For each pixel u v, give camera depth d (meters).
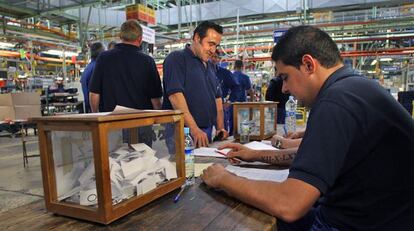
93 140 0.66
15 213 0.77
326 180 0.63
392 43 7.80
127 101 2.19
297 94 0.81
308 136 0.67
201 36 1.83
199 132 1.59
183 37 7.03
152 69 2.29
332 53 0.77
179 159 0.93
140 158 0.79
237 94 3.73
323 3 5.11
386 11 5.70
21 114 4.28
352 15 5.88
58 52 9.03
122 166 0.73
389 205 0.72
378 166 0.70
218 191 0.90
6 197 2.85
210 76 2.00
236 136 1.87
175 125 0.91
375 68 9.27
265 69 9.00
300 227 0.88
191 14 5.98
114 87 2.18
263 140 1.75
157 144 0.87
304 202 0.63
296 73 0.79
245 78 4.13
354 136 0.67
